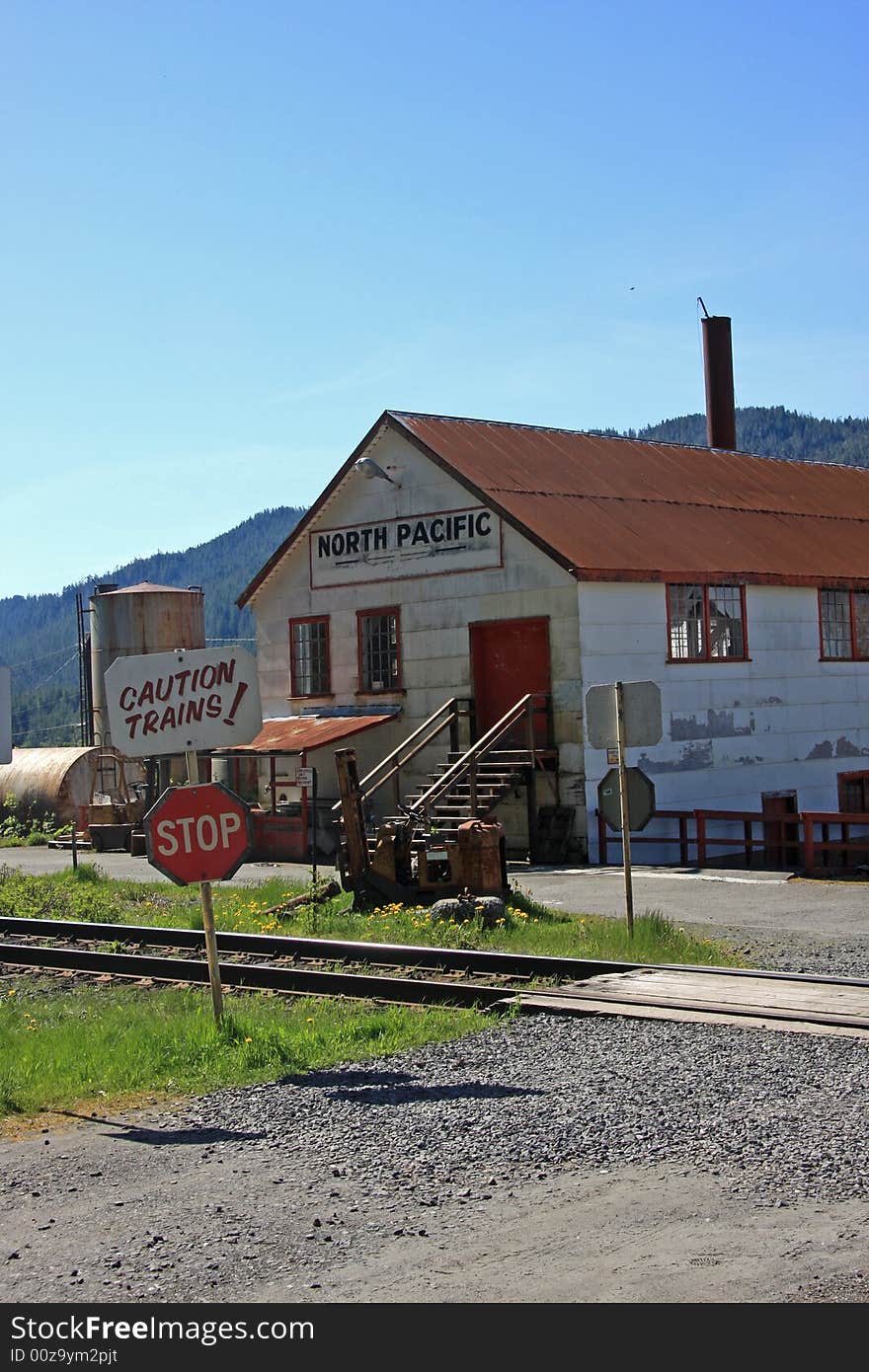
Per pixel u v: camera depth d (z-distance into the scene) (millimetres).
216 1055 10391
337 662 33219
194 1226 6809
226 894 23250
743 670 30359
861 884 22500
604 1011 11234
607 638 28047
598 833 27578
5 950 16844
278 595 34812
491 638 29656
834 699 32375
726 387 41781
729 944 16203
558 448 33719
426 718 31031
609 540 29125
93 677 46562
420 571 31125
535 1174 7414
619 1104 8641
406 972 14352
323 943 15664
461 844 19172
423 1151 7898
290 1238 6582
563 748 27922
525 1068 9711
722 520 32969
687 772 29031
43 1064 10438
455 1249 6352
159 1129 8688
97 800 40000
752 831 30219
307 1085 9602
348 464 32438
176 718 10789
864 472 41844
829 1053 9609
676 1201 6859
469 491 29719
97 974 15367
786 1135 7836
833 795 32156
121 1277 6203
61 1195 7414
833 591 32688
